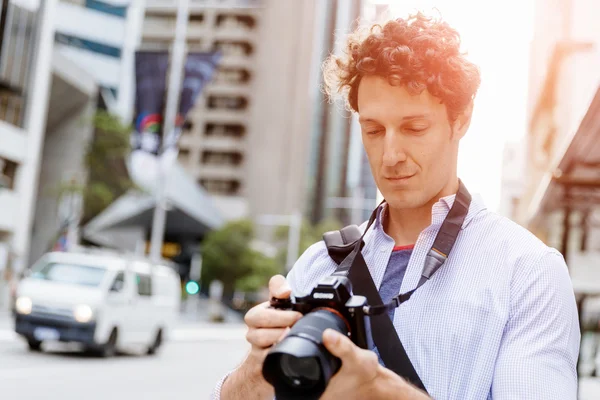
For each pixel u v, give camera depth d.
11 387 9.08
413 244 1.44
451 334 1.30
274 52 70.12
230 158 67.50
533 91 13.34
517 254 1.33
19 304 12.62
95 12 50.06
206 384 11.43
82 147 37.56
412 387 1.12
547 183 8.41
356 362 1.02
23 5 27.27
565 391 1.22
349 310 1.11
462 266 1.35
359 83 1.40
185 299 45.97
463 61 1.35
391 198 1.39
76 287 12.91
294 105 71.88
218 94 68.31
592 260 10.90
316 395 0.99
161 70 23.06
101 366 12.37
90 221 37.53
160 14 68.00
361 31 1.45
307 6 75.06
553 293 1.30
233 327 34.66
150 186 32.97
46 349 13.88
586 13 7.77
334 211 114.19
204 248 46.56
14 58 27.05
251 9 69.56
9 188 27.92
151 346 15.68
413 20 1.38
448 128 1.38
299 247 50.12
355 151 118.38
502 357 1.27
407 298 1.32
